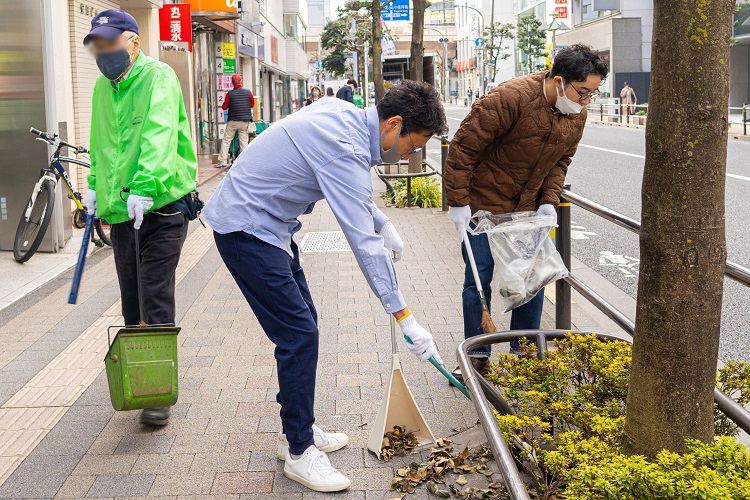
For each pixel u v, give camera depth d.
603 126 35.81
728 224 10.33
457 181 4.21
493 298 6.39
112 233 4.13
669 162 2.42
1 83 8.51
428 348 3.27
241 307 6.36
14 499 3.29
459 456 3.52
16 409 4.27
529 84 4.09
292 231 3.47
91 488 3.38
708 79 2.34
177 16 16.02
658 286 2.52
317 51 88.12
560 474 2.76
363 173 3.20
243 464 3.61
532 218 4.21
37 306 6.44
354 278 7.32
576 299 6.94
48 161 8.66
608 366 3.33
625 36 49.03
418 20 13.99
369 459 3.66
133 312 4.23
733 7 2.33
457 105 91.12
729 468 2.43
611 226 11.00
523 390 3.53
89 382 4.67
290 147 3.24
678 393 2.54
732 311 6.51
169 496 3.31
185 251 8.83
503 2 76.44
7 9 8.52
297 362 3.36
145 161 3.73
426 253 8.45
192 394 4.47
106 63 3.87
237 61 29.38
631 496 2.39
